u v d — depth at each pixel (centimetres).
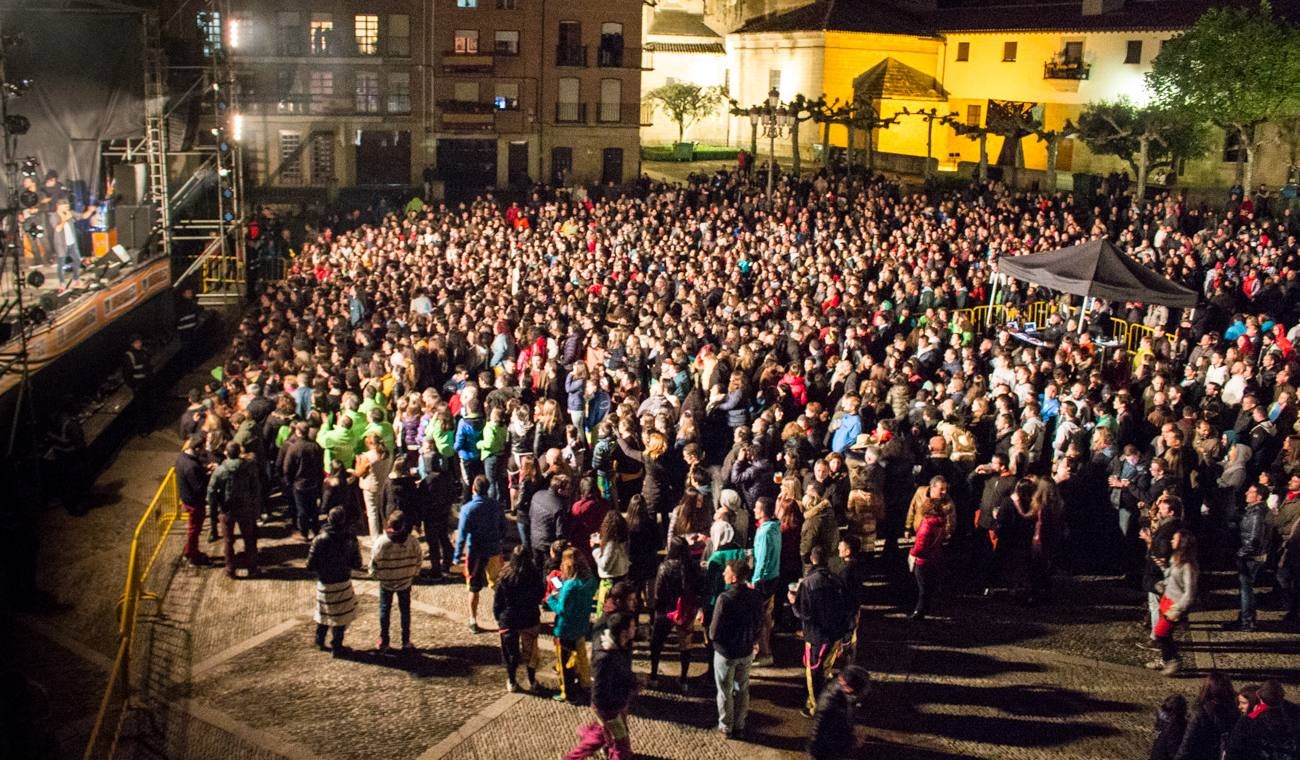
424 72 5069
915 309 2258
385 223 3281
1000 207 3384
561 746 1004
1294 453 1376
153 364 2142
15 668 1141
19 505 1419
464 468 1510
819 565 1038
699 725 1041
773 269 2461
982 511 1314
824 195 3812
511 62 5156
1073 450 1373
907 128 5919
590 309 2102
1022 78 5669
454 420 1611
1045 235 2725
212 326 2641
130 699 1080
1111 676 1130
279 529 1515
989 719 1050
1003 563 1298
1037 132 4709
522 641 1095
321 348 1812
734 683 1001
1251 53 3762
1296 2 4684
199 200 3072
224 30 2955
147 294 2250
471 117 5116
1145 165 4091
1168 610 1105
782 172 4975
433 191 4838
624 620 925
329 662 1154
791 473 1252
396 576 1147
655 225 3162
